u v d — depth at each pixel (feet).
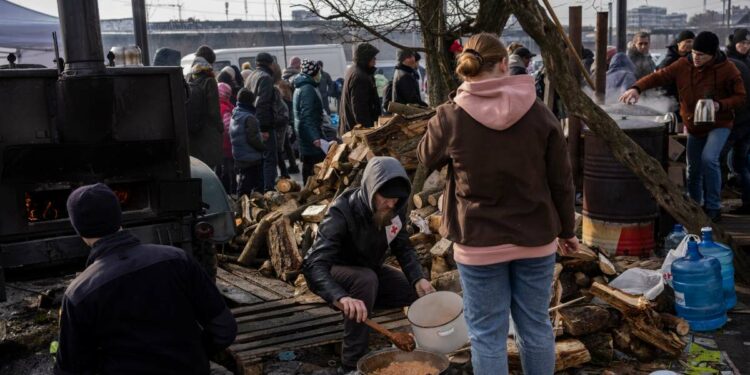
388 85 31.76
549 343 11.42
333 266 14.49
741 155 23.75
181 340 9.77
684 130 27.02
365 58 27.48
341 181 21.77
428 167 11.48
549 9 18.57
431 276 17.61
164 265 9.71
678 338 14.89
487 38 10.94
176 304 9.74
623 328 15.03
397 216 14.76
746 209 23.91
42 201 16.08
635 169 18.47
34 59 46.06
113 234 9.78
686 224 18.49
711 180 22.29
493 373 11.19
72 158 15.62
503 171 10.69
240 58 59.16
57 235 15.97
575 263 16.14
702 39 21.48
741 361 14.74
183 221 16.56
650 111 22.58
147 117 16.11
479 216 10.91
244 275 19.94
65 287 17.75
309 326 15.66
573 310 14.89
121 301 9.42
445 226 11.42
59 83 14.75
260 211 22.62
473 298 11.24
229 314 10.35
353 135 22.12
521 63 25.77
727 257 17.21
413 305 14.01
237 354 14.48
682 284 16.19
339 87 57.57
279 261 19.42
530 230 10.84
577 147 23.68
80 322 9.32
